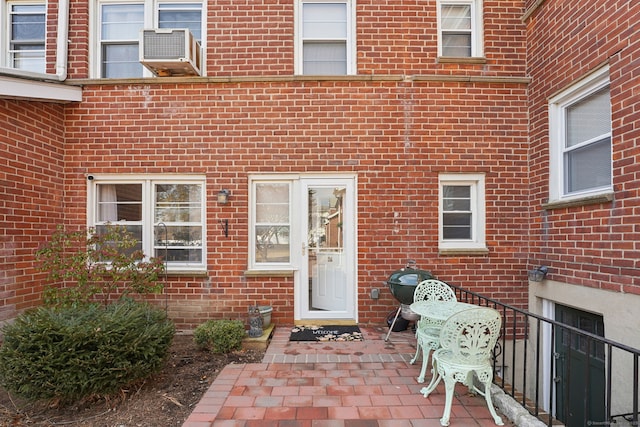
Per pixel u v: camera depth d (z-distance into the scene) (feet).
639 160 10.61
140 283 14.23
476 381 10.75
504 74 16.80
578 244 13.19
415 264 16.40
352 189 16.80
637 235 10.65
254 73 16.74
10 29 16.92
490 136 16.67
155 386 10.82
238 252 16.57
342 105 16.65
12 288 14.11
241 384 10.85
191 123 16.66
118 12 17.26
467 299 15.48
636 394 6.82
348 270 16.79
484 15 16.84
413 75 16.61
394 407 9.62
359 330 15.83
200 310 16.51
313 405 9.69
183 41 15.42
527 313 9.75
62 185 16.51
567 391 8.65
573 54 13.51
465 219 17.03
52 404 9.62
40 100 15.33
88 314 10.37
